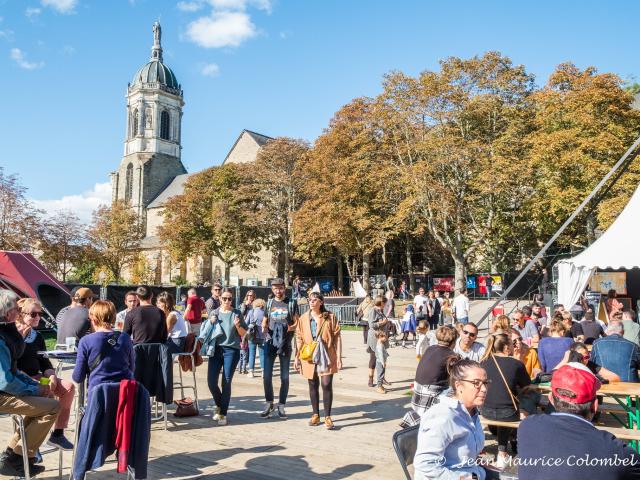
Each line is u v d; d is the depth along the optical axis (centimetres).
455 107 3562
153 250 7156
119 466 443
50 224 4062
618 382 667
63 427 550
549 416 279
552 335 804
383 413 860
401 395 1011
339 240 3988
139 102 8594
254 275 5975
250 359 1230
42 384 500
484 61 3622
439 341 624
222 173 5288
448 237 3559
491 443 685
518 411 582
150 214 8106
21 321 555
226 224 4884
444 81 3541
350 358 1580
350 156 3978
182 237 5359
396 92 3619
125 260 6109
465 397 350
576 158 2825
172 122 8819
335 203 3950
